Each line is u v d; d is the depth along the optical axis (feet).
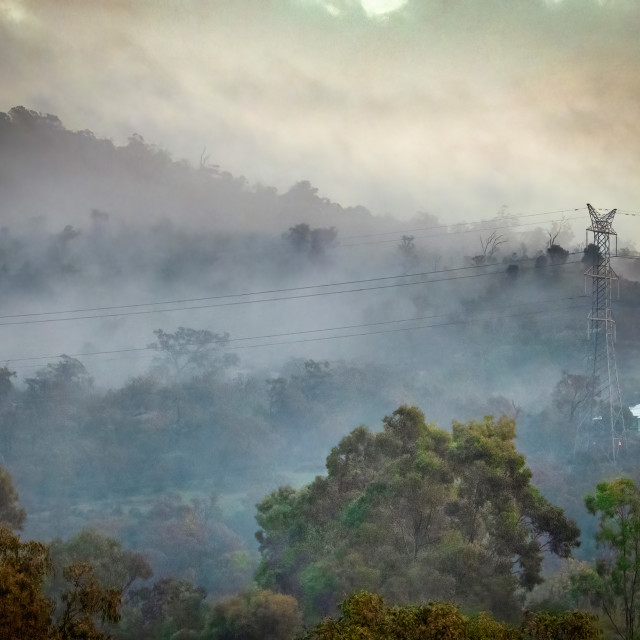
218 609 195.72
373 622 118.42
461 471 197.98
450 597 169.07
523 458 199.93
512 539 187.93
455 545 178.40
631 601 166.30
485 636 124.88
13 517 197.16
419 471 193.77
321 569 185.16
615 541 171.01
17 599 106.01
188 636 197.36
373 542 183.01
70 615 119.75
